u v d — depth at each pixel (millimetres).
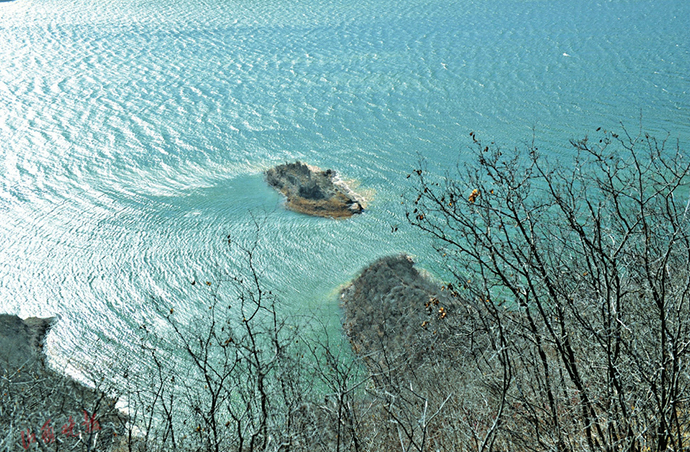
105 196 58312
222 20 121500
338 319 35000
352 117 73562
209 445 8984
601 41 95375
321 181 58031
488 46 96750
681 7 112875
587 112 68750
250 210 54125
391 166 61031
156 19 123375
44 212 55562
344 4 130125
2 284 44688
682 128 61781
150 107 79625
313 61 94500
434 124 69688
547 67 85000
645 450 7883
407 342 24188
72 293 43406
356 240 47750
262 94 82250
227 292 41781
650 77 78188
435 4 126812
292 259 45750
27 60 99750
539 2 124562
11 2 143250
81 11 131875
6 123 75062
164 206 56062
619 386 7641
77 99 82812
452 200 9125
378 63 91688
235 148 67688
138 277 45094
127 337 37344
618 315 7715
